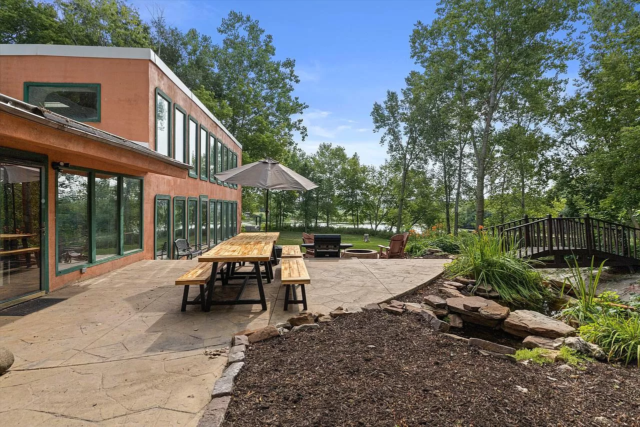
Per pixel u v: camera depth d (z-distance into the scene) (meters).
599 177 14.38
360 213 42.72
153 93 8.78
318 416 1.92
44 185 5.23
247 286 5.65
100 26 22.02
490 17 19.73
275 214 41.53
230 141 19.73
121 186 7.54
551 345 3.26
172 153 10.20
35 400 2.28
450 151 30.25
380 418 1.88
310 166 42.12
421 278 5.94
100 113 8.37
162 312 4.23
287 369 2.54
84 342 3.28
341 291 5.11
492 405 2.01
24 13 19.05
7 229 4.59
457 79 22.19
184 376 2.60
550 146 21.38
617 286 8.78
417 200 35.53
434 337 3.24
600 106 15.66
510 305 5.14
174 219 10.92
